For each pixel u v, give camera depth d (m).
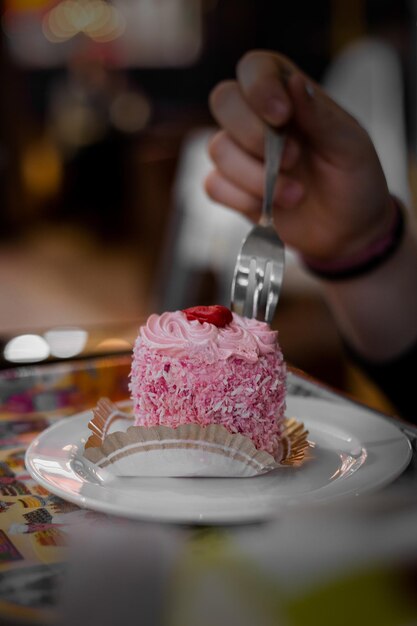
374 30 2.38
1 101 3.26
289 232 0.67
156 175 2.28
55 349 0.61
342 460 0.47
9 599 0.33
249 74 0.58
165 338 0.46
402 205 0.70
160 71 4.00
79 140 3.13
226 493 0.43
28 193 3.16
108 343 0.62
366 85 1.64
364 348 0.72
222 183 0.68
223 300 1.51
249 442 0.44
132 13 4.07
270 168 0.57
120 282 2.34
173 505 0.40
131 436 0.44
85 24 4.13
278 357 0.48
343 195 0.64
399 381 0.70
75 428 0.49
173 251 1.66
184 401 0.46
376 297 0.69
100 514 0.40
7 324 1.93
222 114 0.63
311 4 3.14
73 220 3.10
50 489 0.42
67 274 2.45
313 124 0.61
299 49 3.24
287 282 1.43
